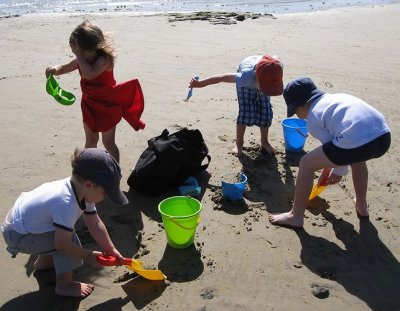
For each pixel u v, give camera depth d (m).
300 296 3.05
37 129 5.57
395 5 16.33
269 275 3.24
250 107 4.80
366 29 11.72
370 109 3.49
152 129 5.56
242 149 5.04
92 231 3.12
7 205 4.02
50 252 3.00
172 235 3.41
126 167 4.67
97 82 4.08
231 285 3.14
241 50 9.48
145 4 17.92
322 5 17.17
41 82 7.36
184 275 3.23
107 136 4.32
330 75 7.82
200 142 4.49
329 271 3.29
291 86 3.76
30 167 4.67
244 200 4.12
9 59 8.81
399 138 5.44
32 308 2.95
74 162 2.86
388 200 4.18
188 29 11.70
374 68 8.29
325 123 3.56
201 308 2.94
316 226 3.79
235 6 17.23
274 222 3.80
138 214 3.91
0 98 6.61
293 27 12.10
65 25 12.30
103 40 3.97
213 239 3.61
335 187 4.37
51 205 2.84
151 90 6.96
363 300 3.03
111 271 3.28
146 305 2.97
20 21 13.17
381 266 3.35
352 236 3.67
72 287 3.06
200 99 6.64
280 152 5.03
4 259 3.39
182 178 4.27
